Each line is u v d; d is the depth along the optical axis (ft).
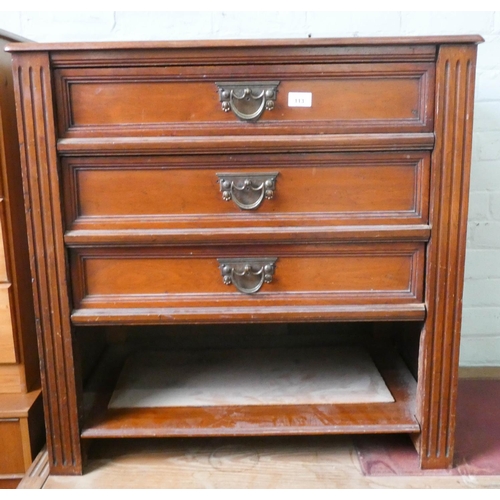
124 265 2.96
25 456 3.31
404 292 3.00
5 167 3.10
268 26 4.07
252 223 2.91
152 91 2.78
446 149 2.79
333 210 2.91
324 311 2.98
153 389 3.57
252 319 2.98
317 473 3.20
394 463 3.26
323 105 2.80
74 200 2.87
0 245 3.16
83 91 2.78
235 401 3.40
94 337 4.00
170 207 2.90
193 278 2.98
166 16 4.03
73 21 4.02
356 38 2.67
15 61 2.69
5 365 3.37
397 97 2.79
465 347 4.55
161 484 3.11
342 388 3.56
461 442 3.44
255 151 2.82
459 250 2.89
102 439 3.56
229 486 3.09
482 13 4.03
